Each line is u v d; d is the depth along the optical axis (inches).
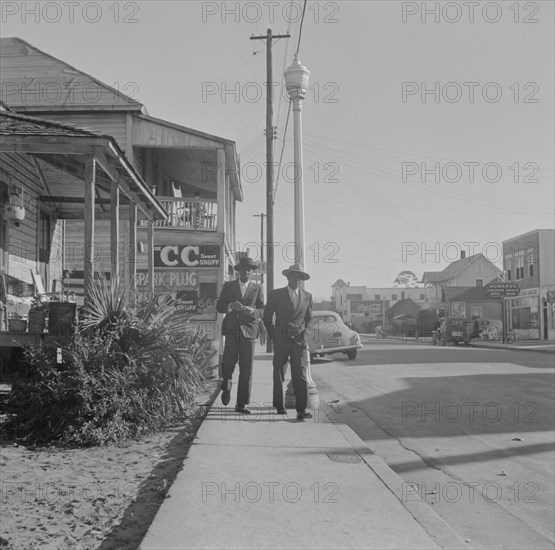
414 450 297.6
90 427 268.4
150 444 272.4
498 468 265.9
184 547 151.5
